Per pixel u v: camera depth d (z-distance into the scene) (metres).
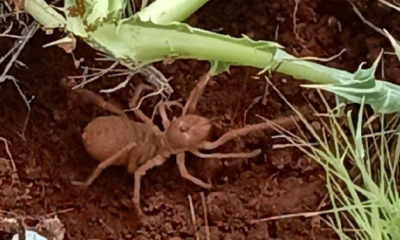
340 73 0.33
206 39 0.32
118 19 0.32
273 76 0.37
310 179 0.37
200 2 0.32
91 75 0.37
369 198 0.35
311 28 0.37
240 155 0.37
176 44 0.32
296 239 0.37
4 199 0.37
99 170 0.37
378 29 0.37
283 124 0.37
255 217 0.37
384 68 0.37
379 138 0.36
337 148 0.35
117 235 0.37
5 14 0.35
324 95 0.37
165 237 0.37
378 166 0.36
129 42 0.32
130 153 0.37
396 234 0.34
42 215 0.37
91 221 0.37
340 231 0.35
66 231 0.37
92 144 0.37
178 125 0.37
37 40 0.37
